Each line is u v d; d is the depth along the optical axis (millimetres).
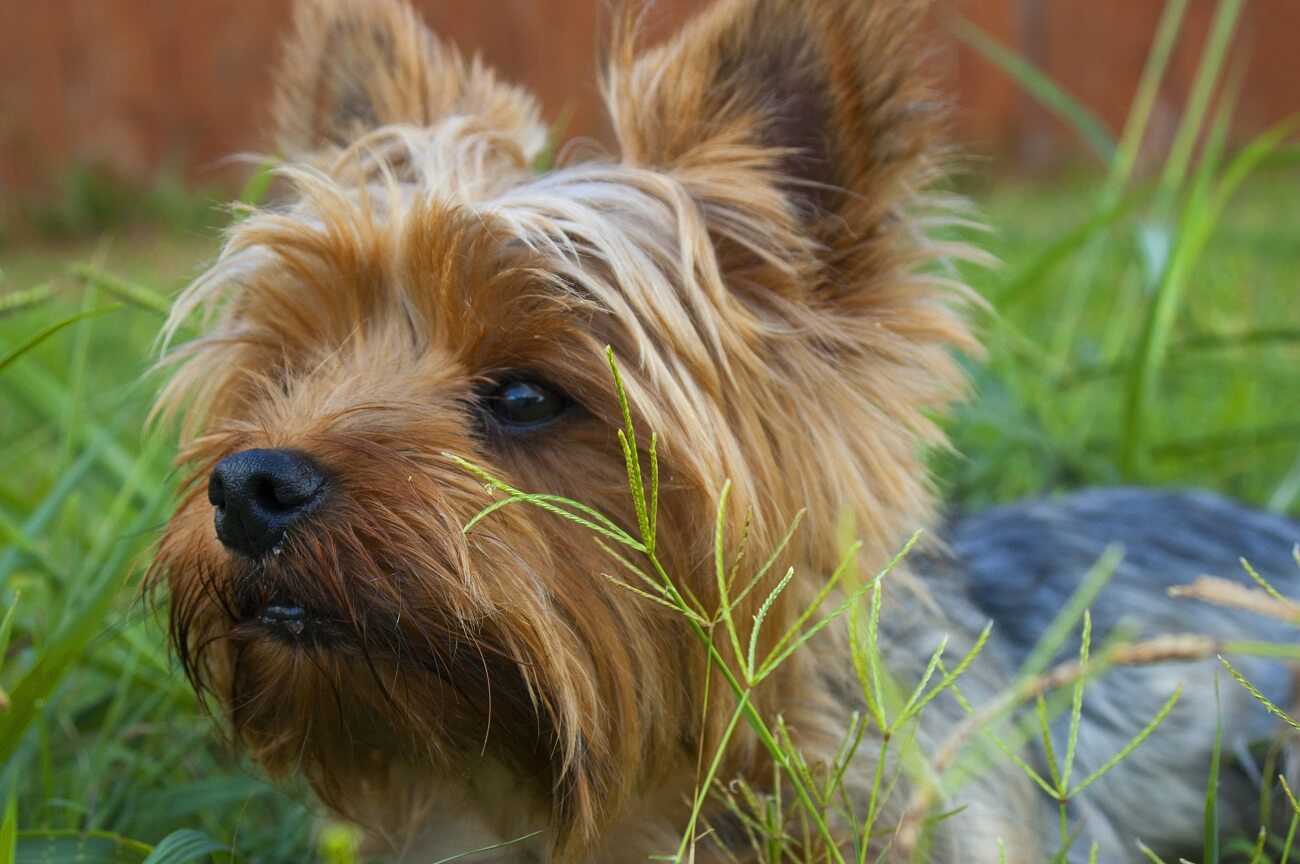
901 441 508
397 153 527
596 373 469
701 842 496
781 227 492
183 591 467
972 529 621
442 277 471
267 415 476
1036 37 2055
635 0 541
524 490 467
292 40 557
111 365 980
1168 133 2061
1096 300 1067
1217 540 600
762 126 504
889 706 494
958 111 554
